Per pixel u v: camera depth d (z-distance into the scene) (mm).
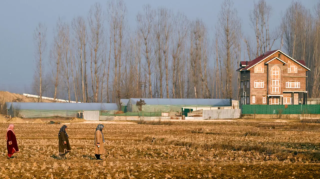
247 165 32938
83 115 111750
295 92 138000
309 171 29891
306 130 74625
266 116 121812
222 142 50281
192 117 113875
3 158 37125
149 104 131875
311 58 172000
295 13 170250
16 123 92125
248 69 135500
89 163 33594
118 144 50750
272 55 137625
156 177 27922
